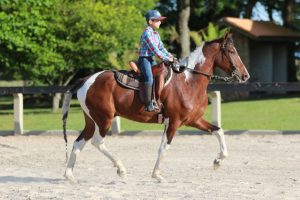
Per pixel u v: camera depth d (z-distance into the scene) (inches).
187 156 589.6
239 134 739.4
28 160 579.8
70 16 1148.5
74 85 470.6
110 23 1155.9
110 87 453.4
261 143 669.9
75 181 450.0
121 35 1179.9
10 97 1919.3
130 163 551.2
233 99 1395.2
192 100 448.8
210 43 463.2
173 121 448.5
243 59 1455.5
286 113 1003.3
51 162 567.5
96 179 469.1
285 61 1510.8
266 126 840.9
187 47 1492.4
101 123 455.5
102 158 587.5
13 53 1098.1
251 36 1409.9
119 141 710.5
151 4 1382.9
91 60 1182.9
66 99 468.4
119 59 1253.1
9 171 515.2
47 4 882.8
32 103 1574.8
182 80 450.6
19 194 402.6
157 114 452.8
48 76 1220.5
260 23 1515.7
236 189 411.8
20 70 1162.6
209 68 458.6
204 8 1796.3
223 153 463.8
